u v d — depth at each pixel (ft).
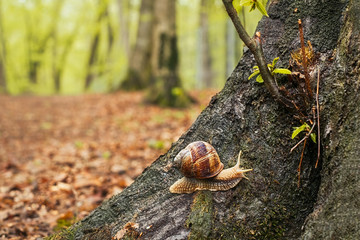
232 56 7.54
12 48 20.58
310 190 1.32
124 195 1.49
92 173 3.04
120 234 1.39
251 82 1.40
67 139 4.92
